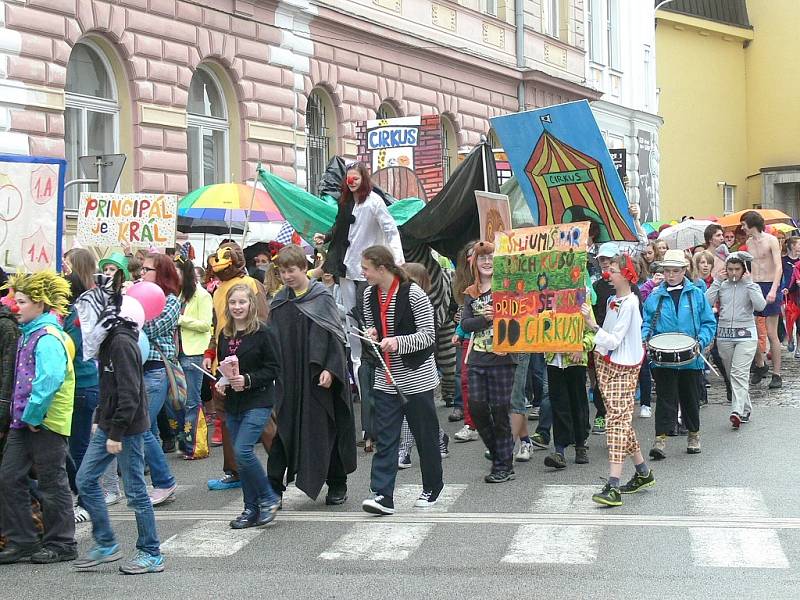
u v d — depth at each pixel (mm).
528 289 10086
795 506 9141
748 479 10227
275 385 9336
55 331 7777
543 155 12836
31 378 7801
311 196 14625
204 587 7242
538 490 10023
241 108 21281
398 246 12141
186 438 11922
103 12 17844
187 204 16125
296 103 22688
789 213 53156
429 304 9281
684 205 49188
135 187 18656
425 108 27297
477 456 11805
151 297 7738
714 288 13391
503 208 12578
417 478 10703
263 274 14656
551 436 13094
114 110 18547
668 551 7809
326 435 9391
